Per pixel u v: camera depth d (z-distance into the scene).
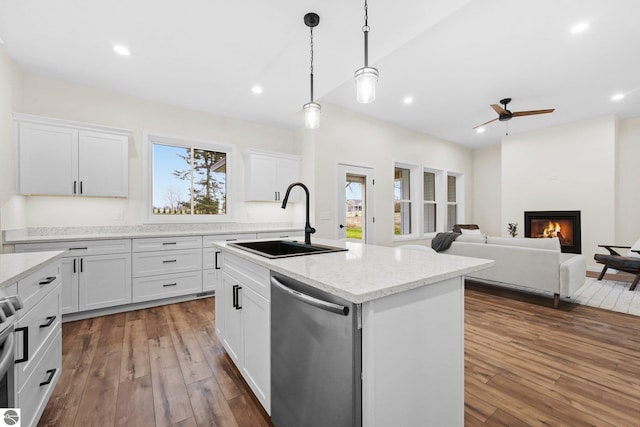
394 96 4.02
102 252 2.85
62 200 3.08
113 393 1.64
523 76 3.40
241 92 3.42
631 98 4.10
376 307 0.91
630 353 2.09
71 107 3.13
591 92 3.87
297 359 1.14
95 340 2.32
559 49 2.83
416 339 1.05
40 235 2.93
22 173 2.68
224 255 2.00
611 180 4.82
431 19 2.07
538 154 5.66
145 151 3.56
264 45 2.44
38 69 2.85
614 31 2.54
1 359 0.74
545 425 1.38
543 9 2.27
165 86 3.25
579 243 5.12
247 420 1.44
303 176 4.54
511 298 3.46
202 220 4.02
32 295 1.27
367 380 0.88
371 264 1.30
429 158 6.07
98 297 2.82
